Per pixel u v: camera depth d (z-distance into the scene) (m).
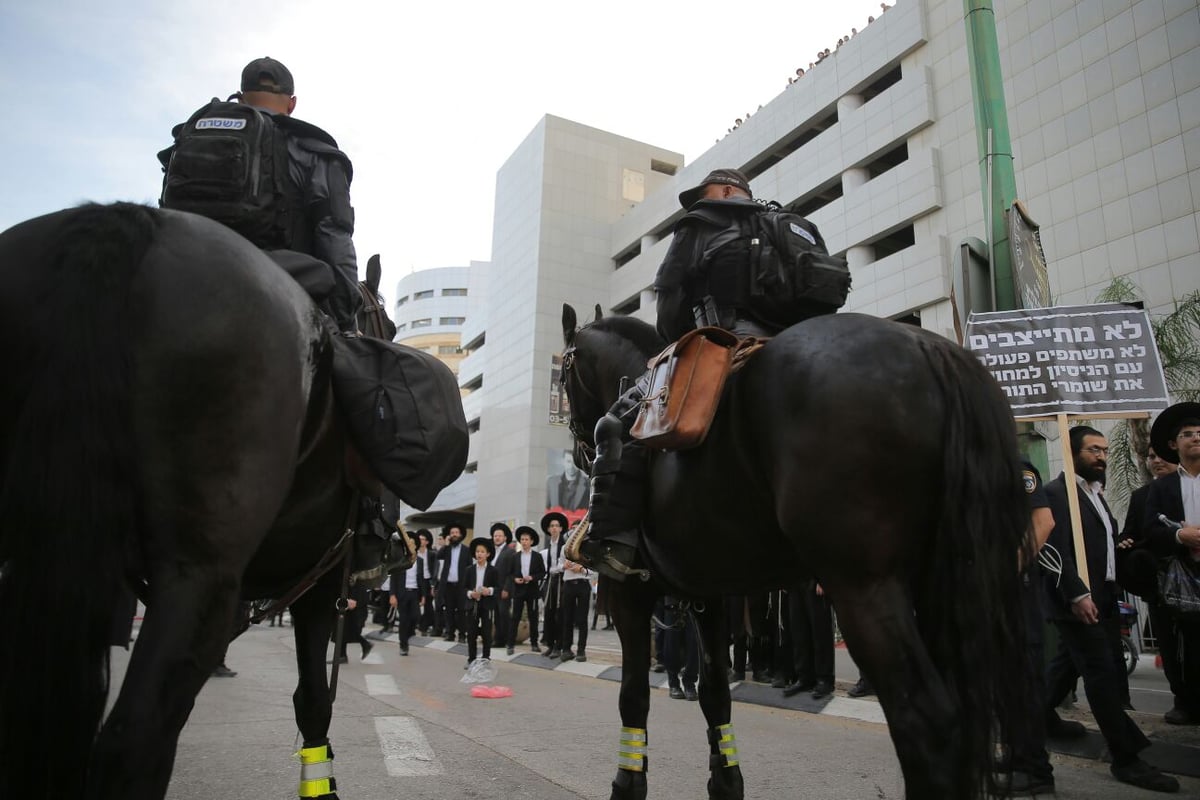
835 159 30.16
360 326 3.55
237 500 1.79
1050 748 5.28
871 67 29.12
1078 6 21.91
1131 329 5.88
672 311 3.23
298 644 2.93
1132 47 20.70
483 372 49.62
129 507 1.62
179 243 1.84
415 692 8.37
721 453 2.59
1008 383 5.98
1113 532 5.62
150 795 1.54
